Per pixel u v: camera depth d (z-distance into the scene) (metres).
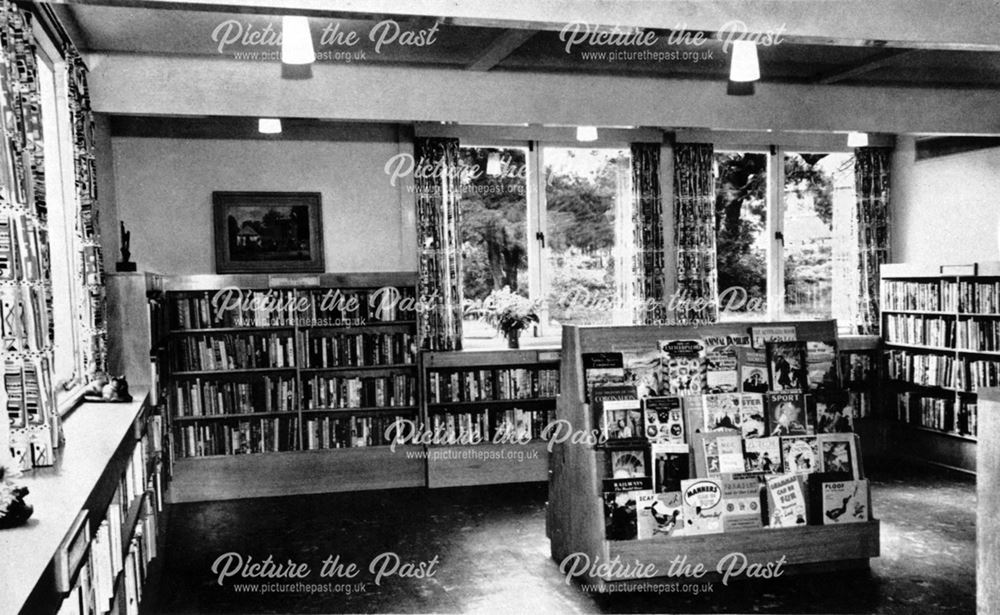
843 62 5.94
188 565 4.73
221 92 5.39
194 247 6.57
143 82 5.26
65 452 2.75
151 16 4.49
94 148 5.02
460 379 6.75
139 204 6.43
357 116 5.64
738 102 6.36
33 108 2.90
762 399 4.21
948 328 6.96
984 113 6.78
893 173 8.00
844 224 7.96
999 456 2.50
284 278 6.35
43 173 2.99
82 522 1.94
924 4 4.44
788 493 4.20
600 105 6.10
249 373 6.67
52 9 3.63
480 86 5.86
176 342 6.30
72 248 4.15
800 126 6.48
